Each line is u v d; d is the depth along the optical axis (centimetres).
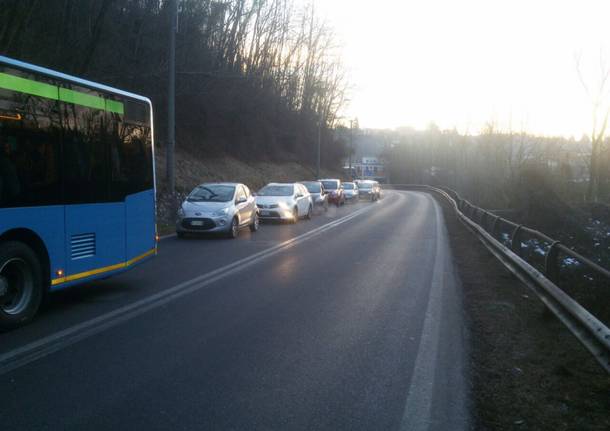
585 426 463
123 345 657
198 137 3719
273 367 591
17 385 529
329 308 862
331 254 1463
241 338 695
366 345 674
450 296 968
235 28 3647
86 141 848
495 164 5606
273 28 4394
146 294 942
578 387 550
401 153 11138
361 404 500
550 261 793
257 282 1061
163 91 2864
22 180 727
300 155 6150
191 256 1388
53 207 779
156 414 470
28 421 452
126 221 948
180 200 2391
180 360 608
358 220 2633
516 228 1133
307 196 2622
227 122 4175
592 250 2083
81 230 834
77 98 827
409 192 7756
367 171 13462
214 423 455
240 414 474
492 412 489
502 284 1088
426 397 518
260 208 2331
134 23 2584
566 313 657
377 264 1311
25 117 731
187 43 2923
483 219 1769
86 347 648
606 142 4812
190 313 816
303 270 1207
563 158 5097
